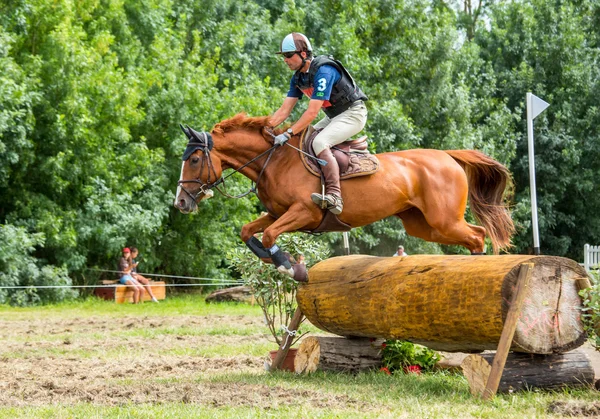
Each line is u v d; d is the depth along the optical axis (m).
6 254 17.80
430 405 6.01
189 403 6.04
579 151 28.39
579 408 5.71
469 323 6.26
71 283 19.38
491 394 6.12
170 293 22.77
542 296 6.29
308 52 7.34
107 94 19.69
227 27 24.89
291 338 8.12
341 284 7.50
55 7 20.03
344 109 7.39
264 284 8.40
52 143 19.23
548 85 30.67
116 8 22.02
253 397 6.25
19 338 11.91
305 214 7.10
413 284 6.70
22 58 19.78
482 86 29.67
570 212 30.41
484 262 6.37
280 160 7.32
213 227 22.30
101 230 19.59
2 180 18.72
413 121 25.81
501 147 26.47
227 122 7.32
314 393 6.46
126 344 11.13
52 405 6.02
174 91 21.25
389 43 26.36
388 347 7.89
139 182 20.22
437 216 7.66
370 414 5.54
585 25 32.78
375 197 7.34
